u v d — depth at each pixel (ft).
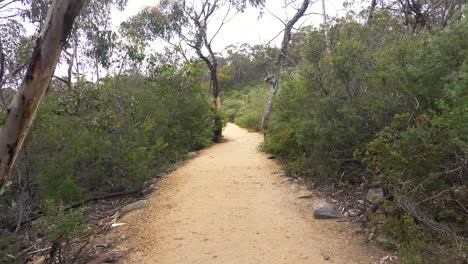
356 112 23.11
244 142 58.54
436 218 14.57
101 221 21.42
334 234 16.78
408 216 14.11
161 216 20.65
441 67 17.88
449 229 13.32
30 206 23.17
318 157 26.61
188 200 23.54
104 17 48.78
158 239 17.33
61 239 14.37
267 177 28.96
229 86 139.74
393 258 13.56
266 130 45.52
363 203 19.88
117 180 27.53
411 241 13.46
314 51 27.91
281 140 35.24
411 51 20.58
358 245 15.38
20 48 29.22
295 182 26.40
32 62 11.32
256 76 142.92
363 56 24.66
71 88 32.53
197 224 19.04
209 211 21.04
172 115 44.34
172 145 41.27
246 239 16.85
